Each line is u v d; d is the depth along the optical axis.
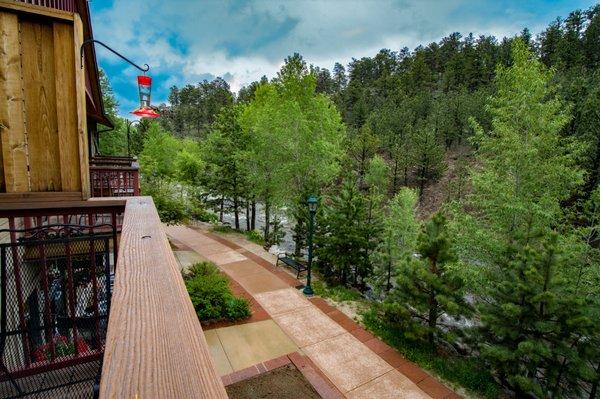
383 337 7.54
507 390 7.24
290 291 9.80
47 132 2.25
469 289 10.77
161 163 33.31
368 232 11.99
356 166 37.00
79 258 3.52
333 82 94.00
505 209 11.10
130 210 2.20
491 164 12.27
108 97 23.73
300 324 7.83
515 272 7.46
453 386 6.34
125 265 1.22
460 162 39.53
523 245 8.84
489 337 7.72
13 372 2.34
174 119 81.06
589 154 20.73
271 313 8.30
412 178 41.88
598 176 20.00
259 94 23.92
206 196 21.72
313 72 22.59
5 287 2.28
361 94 68.38
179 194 16.78
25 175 2.22
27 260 3.34
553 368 6.78
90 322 2.89
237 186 20.28
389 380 6.14
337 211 12.21
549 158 11.27
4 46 2.10
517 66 11.44
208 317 7.59
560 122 10.82
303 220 13.74
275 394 5.34
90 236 2.44
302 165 17.42
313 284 10.50
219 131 21.58
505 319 7.21
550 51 58.88
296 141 17.84
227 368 6.00
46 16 2.14
